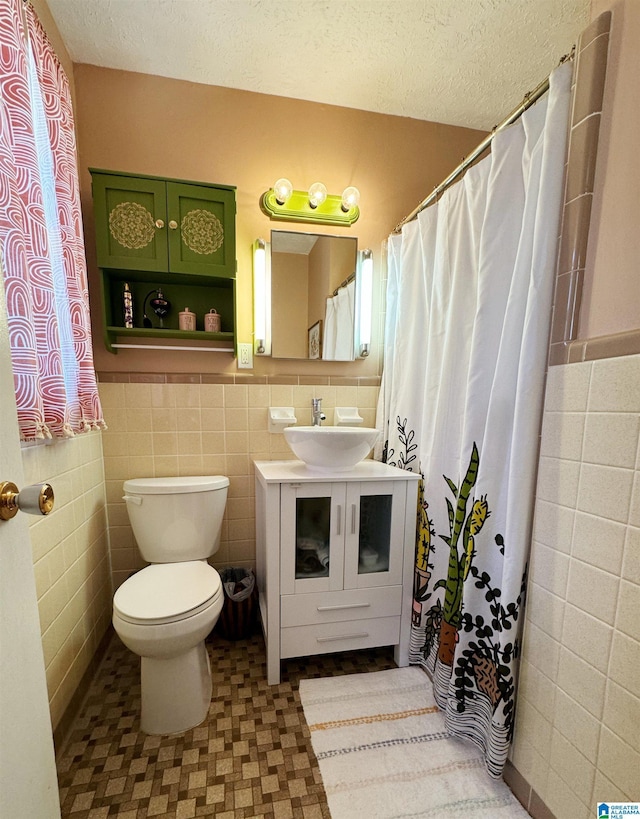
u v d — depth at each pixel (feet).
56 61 3.48
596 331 2.52
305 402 5.72
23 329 2.59
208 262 4.73
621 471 2.32
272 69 4.83
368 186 5.74
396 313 5.53
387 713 3.82
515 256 3.23
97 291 4.98
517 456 2.98
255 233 5.41
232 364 5.48
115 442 5.13
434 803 2.97
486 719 3.32
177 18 4.09
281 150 5.38
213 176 5.19
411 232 5.00
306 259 5.59
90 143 4.82
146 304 5.11
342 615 4.34
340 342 5.77
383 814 2.88
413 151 5.85
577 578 2.60
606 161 2.45
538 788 2.86
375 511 4.55
